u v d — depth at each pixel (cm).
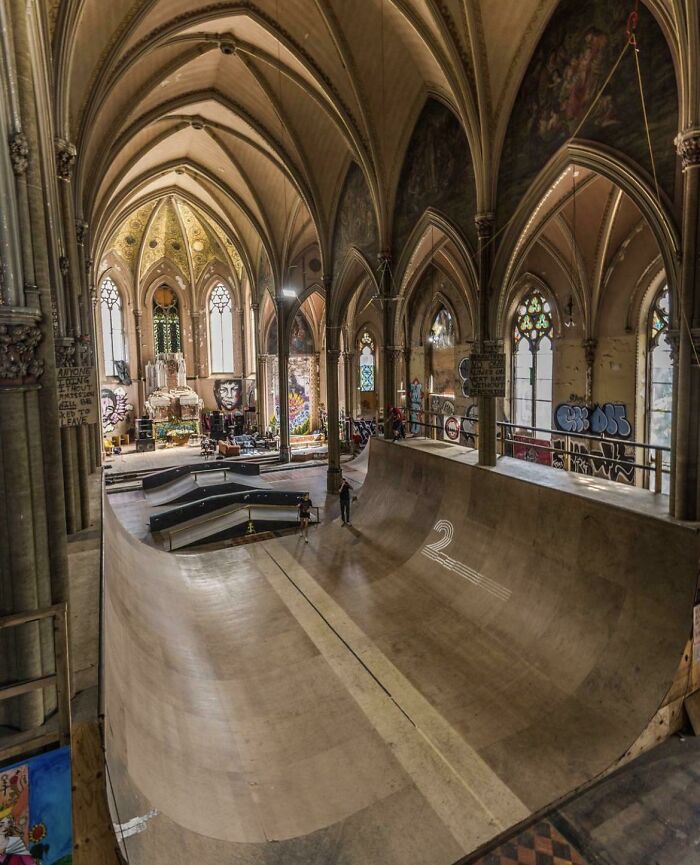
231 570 1648
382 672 1091
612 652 975
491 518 1422
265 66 2038
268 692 1048
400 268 2012
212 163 2938
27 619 514
